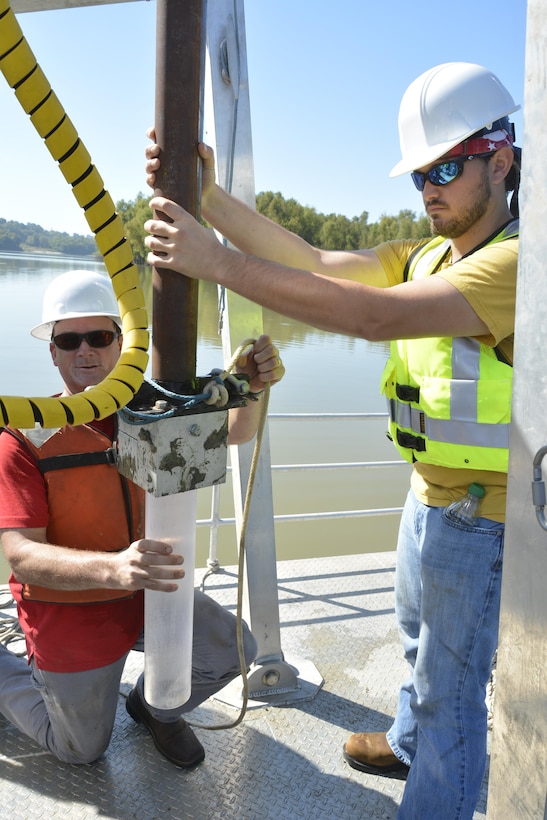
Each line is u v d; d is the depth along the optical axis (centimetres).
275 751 238
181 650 166
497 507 172
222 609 225
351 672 285
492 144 168
